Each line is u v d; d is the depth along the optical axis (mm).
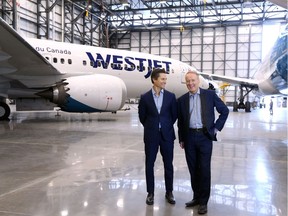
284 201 3512
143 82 14508
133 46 42438
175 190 3924
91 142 7543
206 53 40375
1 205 3279
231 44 39469
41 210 3158
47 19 26641
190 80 3400
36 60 10195
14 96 12414
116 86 11859
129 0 35281
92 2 33562
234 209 3281
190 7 34812
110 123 12703
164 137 3510
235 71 39531
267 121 15258
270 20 36969
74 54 12719
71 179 4289
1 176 4395
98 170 4801
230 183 4188
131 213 3154
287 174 4680
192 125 3400
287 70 14609
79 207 3268
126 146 7000
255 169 4984
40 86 11805
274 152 6516
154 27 40844
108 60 13438
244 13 35469
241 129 11102
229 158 5859
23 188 3859
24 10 25109
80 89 11156
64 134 8938
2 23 7926
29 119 14086
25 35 25344
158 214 3148
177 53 41219
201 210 3168
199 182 3361
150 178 3482
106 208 3264
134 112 22828
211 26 39281
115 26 41312
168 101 3551
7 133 9000
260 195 3713
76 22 32094
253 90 26516
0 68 10641
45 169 4820
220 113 3436
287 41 13938
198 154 3410
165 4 36469
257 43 38656
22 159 5520
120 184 4094
